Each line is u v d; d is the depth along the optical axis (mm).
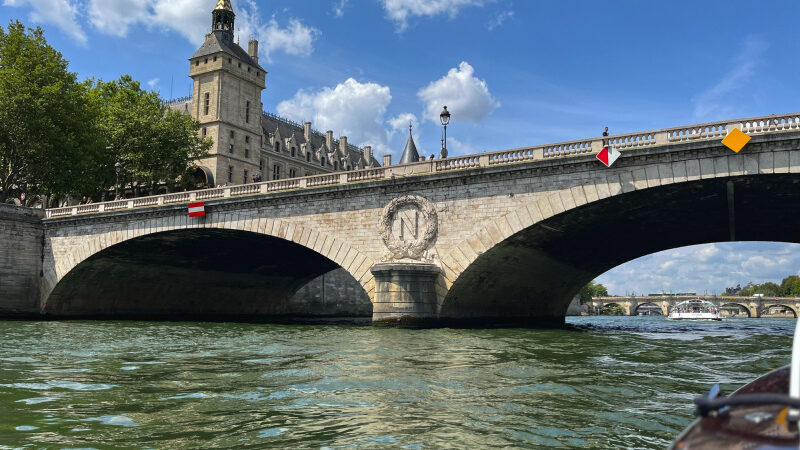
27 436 7078
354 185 33594
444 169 31828
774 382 3918
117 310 50625
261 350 17609
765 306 133625
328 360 14656
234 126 84062
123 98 61938
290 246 41688
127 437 7035
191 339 22750
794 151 23531
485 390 10172
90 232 44531
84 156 51844
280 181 37094
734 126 24922
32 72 48250
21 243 45469
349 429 7375
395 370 12703
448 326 31625
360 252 33188
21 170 50375
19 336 24422
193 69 84812
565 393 9914
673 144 25531
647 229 35344
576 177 27953
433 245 31266
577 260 42094
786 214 31766
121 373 12430
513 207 29359
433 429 7379
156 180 59500
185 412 8391
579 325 46562
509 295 39125
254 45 92750
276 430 7328
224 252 46625
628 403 9086
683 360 15469
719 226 35156
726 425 3066
